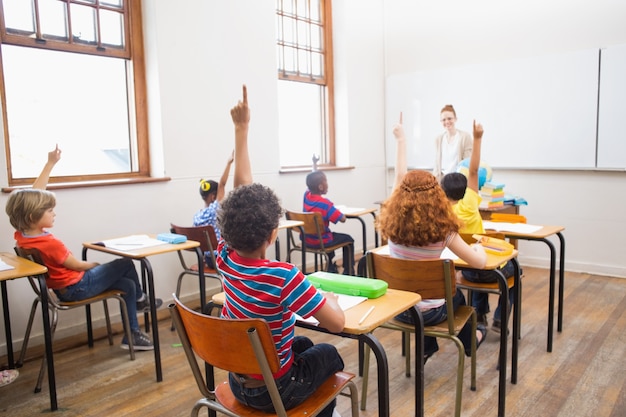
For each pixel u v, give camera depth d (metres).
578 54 4.27
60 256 2.43
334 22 5.15
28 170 3.04
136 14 3.48
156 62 3.46
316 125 5.15
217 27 3.83
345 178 5.17
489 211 3.80
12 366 2.62
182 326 1.36
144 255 2.46
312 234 3.84
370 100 5.43
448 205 1.92
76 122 3.26
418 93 5.30
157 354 2.46
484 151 4.89
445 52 5.11
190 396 2.31
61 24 3.13
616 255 4.28
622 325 3.11
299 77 4.88
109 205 3.24
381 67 5.55
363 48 5.30
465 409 2.14
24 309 2.91
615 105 4.12
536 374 2.46
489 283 2.53
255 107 4.17
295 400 1.32
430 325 2.04
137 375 2.54
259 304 1.23
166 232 3.58
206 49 3.76
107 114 3.43
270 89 4.29
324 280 1.67
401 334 3.06
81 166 3.30
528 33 4.57
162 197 3.54
